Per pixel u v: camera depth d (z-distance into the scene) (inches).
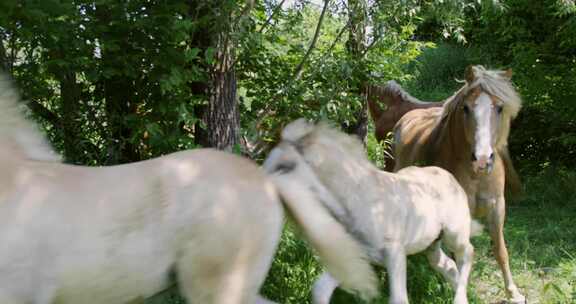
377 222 159.3
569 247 265.7
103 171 116.5
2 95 116.1
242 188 122.9
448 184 183.3
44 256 106.5
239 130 217.5
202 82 211.5
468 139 203.8
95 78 187.6
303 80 230.5
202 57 210.2
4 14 170.7
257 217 123.6
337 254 129.6
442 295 195.0
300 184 133.1
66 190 110.6
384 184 163.9
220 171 122.5
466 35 502.9
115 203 112.1
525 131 404.2
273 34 227.5
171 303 170.7
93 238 109.3
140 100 209.3
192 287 119.3
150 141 198.2
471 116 200.5
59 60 183.2
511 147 415.2
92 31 188.7
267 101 230.7
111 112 208.8
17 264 104.8
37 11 170.4
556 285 209.9
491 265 240.4
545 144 408.8
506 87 202.2
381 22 227.1
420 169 185.8
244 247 122.1
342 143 161.6
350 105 241.3
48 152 121.2
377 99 325.4
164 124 206.5
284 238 189.3
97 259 109.8
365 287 133.6
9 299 105.0
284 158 151.2
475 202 212.2
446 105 224.2
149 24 188.7
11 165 109.9
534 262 239.6
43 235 106.4
